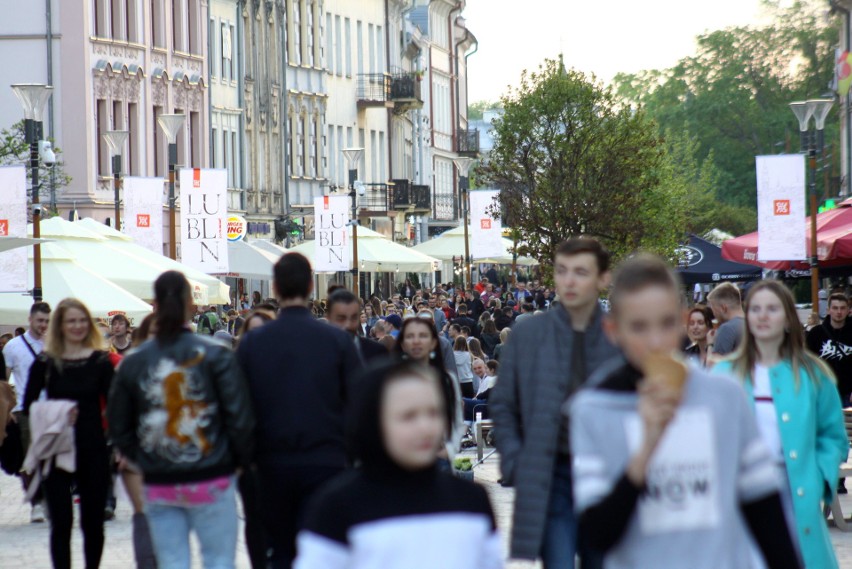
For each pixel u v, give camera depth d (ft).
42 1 333.21
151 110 368.89
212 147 412.16
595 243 56.59
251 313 94.73
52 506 82.58
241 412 63.93
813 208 189.88
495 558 36.19
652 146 343.26
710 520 35.27
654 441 34.35
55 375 82.99
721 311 104.42
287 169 472.44
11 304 187.52
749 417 36.09
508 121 341.62
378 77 555.28
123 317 137.39
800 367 58.54
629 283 34.99
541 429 55.31
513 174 342.64
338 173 529.04
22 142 274.16
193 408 64.23
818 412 58.85
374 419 34.78
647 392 34.45
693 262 336.08
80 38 333.21
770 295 58.54
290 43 484.33
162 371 64.34
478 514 35.83
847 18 426.92
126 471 80.02
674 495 35.19
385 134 577.02
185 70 391.24
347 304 83.87
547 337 56.34
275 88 464.24
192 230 232.53
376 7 569.23
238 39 431.43
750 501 36.17
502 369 56.95
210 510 64.90
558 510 55.47
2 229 167.53
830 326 124.06
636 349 35.01
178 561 65.10
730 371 59.26
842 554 92.53
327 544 35.12
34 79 334.03
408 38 622.54
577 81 339.77
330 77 520.42
